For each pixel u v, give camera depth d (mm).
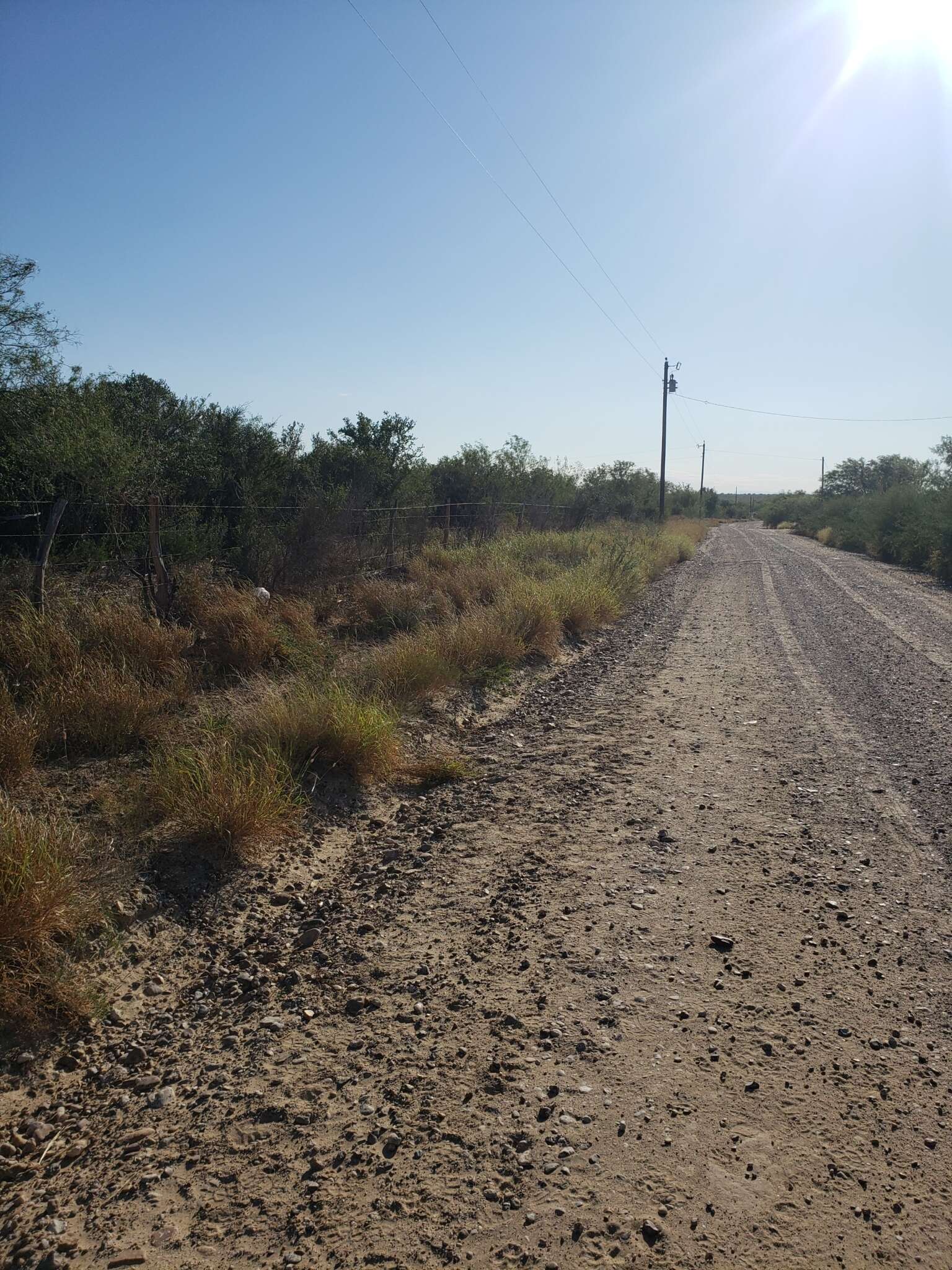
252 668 8656
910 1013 3641
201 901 4613
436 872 5184
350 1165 2811
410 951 4254
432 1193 2676
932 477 32344
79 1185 2768
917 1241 2465
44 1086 3260
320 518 14500
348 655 9656
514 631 11508
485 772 7156
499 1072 3279
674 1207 2600
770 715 8953
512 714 9164
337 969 4094
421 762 7148
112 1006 3738
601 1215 2576
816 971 3984
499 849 5523
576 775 7031
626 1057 3355
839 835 5648
